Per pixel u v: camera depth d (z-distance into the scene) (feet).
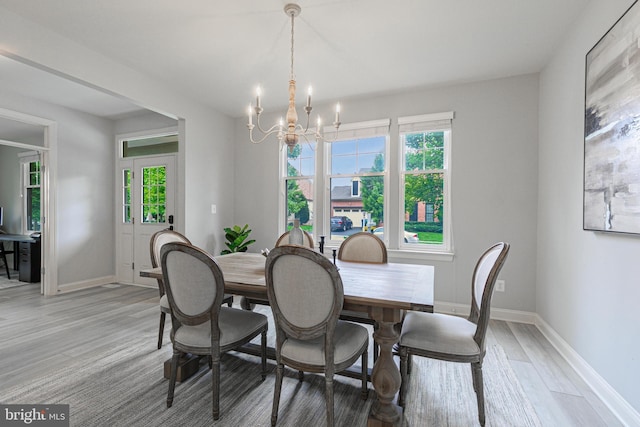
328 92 11.88
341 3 6.89
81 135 14.52
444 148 11.56
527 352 8.01
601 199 6.05
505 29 7.82
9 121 14.32
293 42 8.46
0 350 7.91
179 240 8.95
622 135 5.40
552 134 8.89
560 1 6.78
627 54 5.26
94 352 7.82
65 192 13.89
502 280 10.46
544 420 5.41
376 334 5.26
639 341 5.10
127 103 13.44
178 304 5.57
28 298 12.74
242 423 5.27
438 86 11.22
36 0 6.82
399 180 12.00
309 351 5.04
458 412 5.64
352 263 8.25
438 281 11.29
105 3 6.91
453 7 7.01
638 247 5.14
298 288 4.85
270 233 14.28
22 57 7.45
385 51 8.93
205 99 12.61
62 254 13.76
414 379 6.79
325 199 13.24
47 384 6.37
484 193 10.73
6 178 19.51
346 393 6.20
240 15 7.35
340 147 13.14
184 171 12.22
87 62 8.80
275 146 14.16
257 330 6.35
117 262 15.80
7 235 17.84
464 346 5.28
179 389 6.25
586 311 6.79
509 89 10.44
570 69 7.73
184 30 7.98
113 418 5.34
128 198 15.71
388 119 12.01
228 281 5.96
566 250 7.86
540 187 9.84
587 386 6.47
